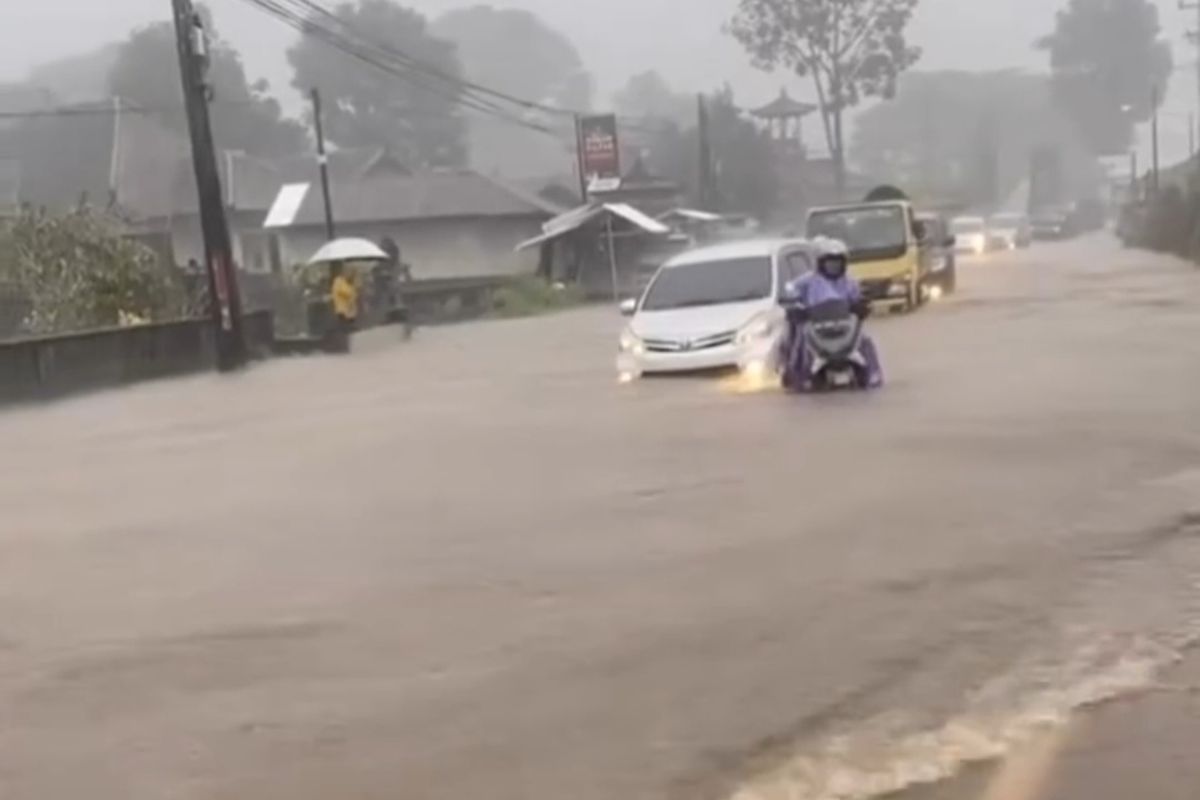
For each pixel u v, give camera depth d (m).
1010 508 16.42
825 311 28.81
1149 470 18.36
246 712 10.82
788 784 8.95
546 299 83.81
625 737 9.85
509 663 11.62
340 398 34.19
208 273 49.41
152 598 14.53
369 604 13.72
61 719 10.90
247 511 19.20
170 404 35.06
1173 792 8.58
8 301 47.84
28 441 28.98
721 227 110.88
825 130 146.38
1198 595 12.55
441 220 104.69
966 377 29.66
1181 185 118.44
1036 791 8.66
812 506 17.11
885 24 143.25
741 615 12.61
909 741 9.52
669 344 31.70
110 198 85.19
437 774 9.41
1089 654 11.09
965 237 113.50
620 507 17.78
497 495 19.12
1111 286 61.38
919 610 12.48
